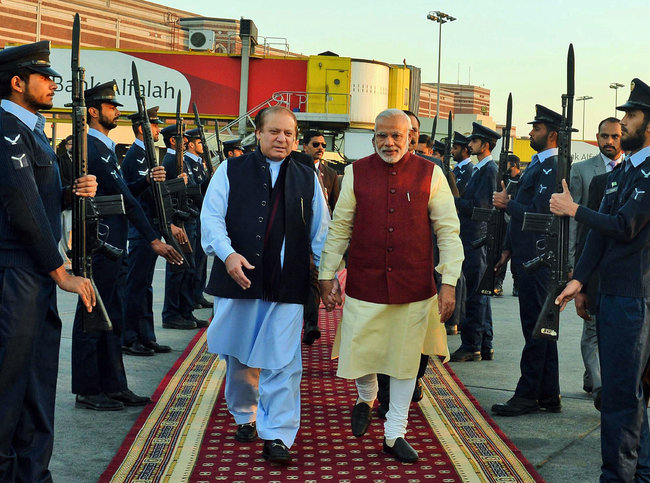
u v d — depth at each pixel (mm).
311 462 4355
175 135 7801
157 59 22891
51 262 3438
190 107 22938
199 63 22922
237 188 4445
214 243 4324
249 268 4215
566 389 6230
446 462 4383
